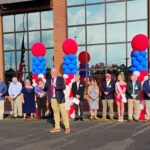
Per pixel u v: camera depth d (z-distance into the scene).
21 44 19.84
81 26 18.31
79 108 14.58
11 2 18.88
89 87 14.63
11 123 14.15
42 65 16.12
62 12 18.38
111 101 14.20
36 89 15.33
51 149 9.04
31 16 19.52
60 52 18.31
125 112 15.10
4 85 15.85
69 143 9.72
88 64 18.14
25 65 19.70
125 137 10.35
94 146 9.23
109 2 17.67
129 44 17.25
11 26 20.05
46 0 18.66
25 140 10.40
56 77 11.44
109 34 17.70
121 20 17.42
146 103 13.80
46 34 19.14
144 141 9.70
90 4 18.08
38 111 15.30
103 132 11.30
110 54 17.69
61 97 11.38
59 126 11.78
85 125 12.94
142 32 16.94
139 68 14.39
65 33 18.36
